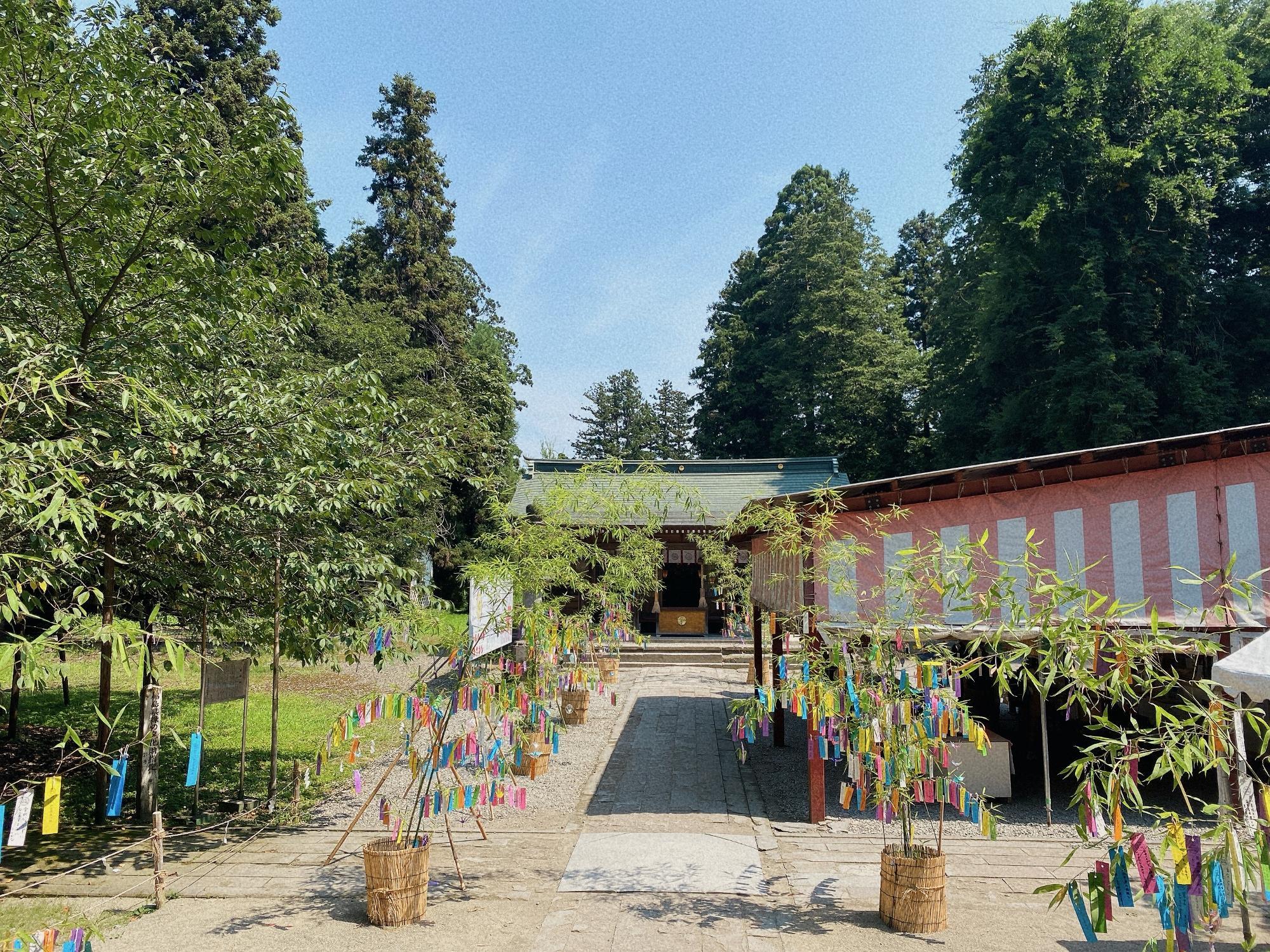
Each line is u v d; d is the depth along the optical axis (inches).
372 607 327.6
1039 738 466.6
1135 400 820.6
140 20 295.1
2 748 454.0
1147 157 840.3
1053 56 907.4
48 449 181.6
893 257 1813.5
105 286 300.2
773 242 1691.7
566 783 391.2
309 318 399.9
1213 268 1016.9
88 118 274.4
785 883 258.7
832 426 1423.5
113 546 292.4
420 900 229.0
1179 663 389.4
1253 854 139.9
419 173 1314.0
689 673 759.1
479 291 1545.3
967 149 1031.6
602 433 2404.0
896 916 220.2
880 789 233.8
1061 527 339.9
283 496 284.7
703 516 494.0
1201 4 1055.0
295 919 230.2
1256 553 321.4
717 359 1685.5
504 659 328.8
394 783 398.0
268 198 323.9
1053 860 283.1
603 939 214.7
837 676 262.4
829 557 321.1
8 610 155.9
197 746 225.5
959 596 211.9
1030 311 953.5
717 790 379.9
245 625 354.6
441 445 379.9
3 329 193.0
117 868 276.1
